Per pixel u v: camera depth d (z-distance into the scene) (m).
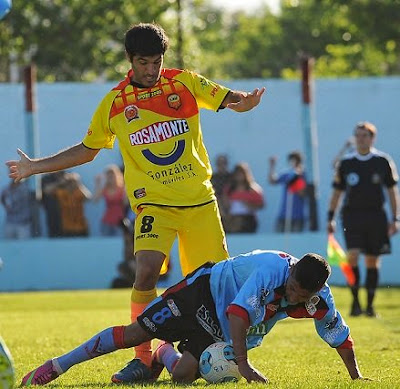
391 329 40.22
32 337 36.62
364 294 62.12
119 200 68.50
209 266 23.62
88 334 37.78
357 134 48.31
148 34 24.86
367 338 36.34
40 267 67.31
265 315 22.89
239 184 68.12
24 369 26.92
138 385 22.92
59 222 68.12
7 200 67.12
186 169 25.62
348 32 146.12
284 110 72.62
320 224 72.06
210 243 25.75
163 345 24.89
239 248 67.06
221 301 23.22
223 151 72.38
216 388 21.20
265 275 22.42
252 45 183.88
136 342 23.75
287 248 67.19
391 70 155.38
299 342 35.16
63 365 23.89
